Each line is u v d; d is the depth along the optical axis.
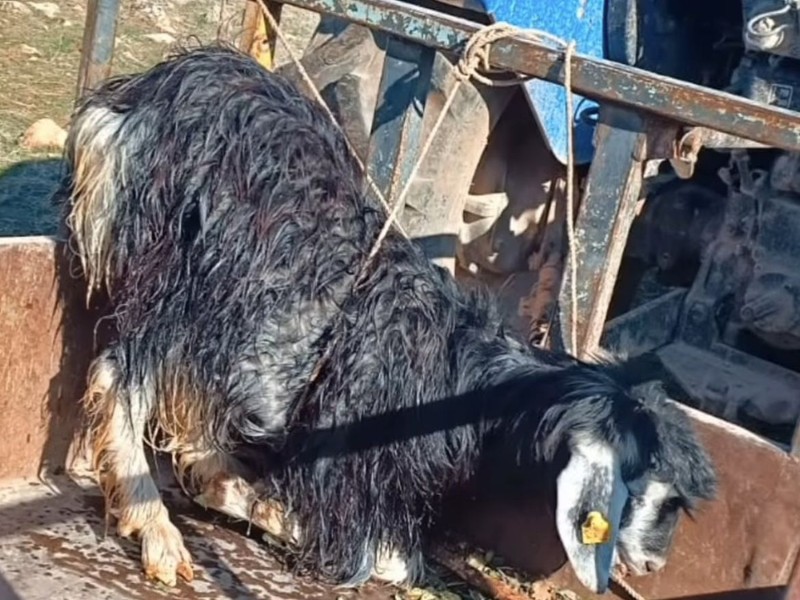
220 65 1.92
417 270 1.88
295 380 1.82
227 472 1.95
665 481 1.72
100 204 1.89
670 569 1.79
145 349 1.85
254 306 1.79
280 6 2.26
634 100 1.72
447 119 2.19
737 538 1.73
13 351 1.89
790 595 1.65
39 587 1.73
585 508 1.68
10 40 4.75
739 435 1.72
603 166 1.79
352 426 1.81
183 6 5.55
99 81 2.05
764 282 2.27
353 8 1.95
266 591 1.84
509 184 2.38
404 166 1.97
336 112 2.41
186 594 1.79
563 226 2.36
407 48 1.94
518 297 2.40
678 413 1.78
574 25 2.29
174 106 1.86
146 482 1.87
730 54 2.47
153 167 1.85
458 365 1.86
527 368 1.83
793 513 1.69
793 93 2.25
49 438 1.98
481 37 1.83
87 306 1.96
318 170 1.86
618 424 1.71
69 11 5.25
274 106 1.88
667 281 2.51
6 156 3.67
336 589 1.89
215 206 1.81
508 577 1.92
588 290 1.83
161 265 1.84
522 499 1.88
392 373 1.81
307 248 1.81
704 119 1.67
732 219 2.37
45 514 1.90
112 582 1.78
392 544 1.89
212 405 1.84
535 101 2.16
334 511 1.85
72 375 1.98
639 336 2.39
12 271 1.86
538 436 1.76
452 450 1.84
